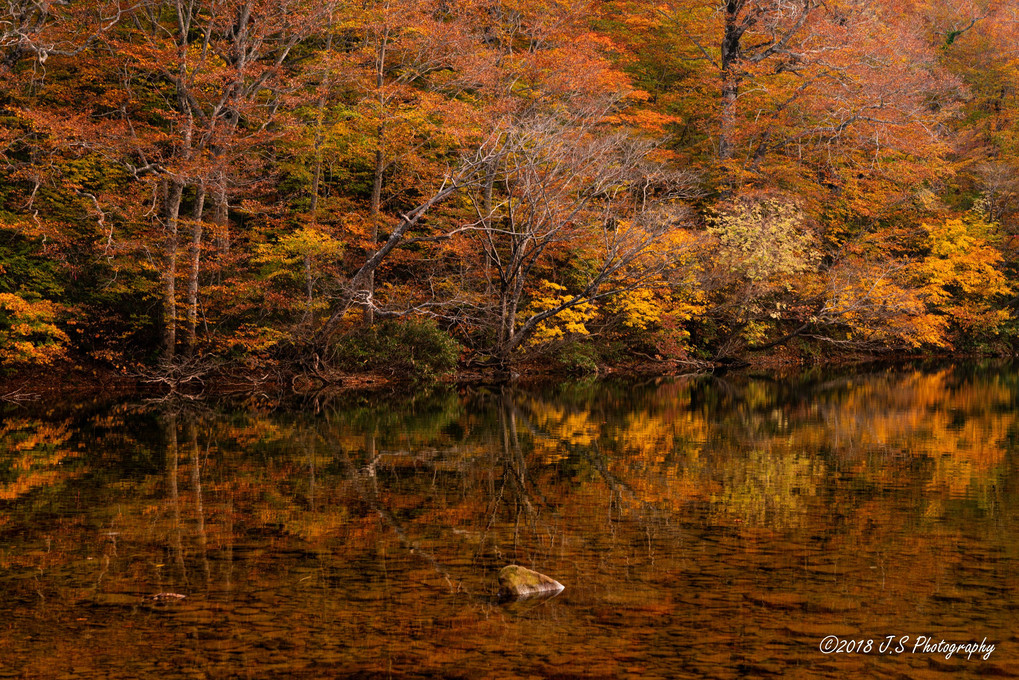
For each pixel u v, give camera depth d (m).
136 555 8.15
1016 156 39.06
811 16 31.64
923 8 43.69
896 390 23.92
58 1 20.81
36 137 21.22
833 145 34.56
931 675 5.55
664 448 14.26
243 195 25.70
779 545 8.39
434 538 8.73
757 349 33.16
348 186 28.28
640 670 5.61
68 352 23.17
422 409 19.38
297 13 23.16
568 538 8.70
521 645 6.00
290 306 23.27
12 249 21.69
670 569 7.64
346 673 5.59
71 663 5.74
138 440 14.89
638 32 35.69
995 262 37.31
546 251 26.94
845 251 33.47
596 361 28.84
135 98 23.69
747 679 5.48
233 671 5.62
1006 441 14.98
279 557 8.08
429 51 25.91
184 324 23.22
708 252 28.73
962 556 8.00
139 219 22.48
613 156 24.92
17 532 8.96
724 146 32.22
